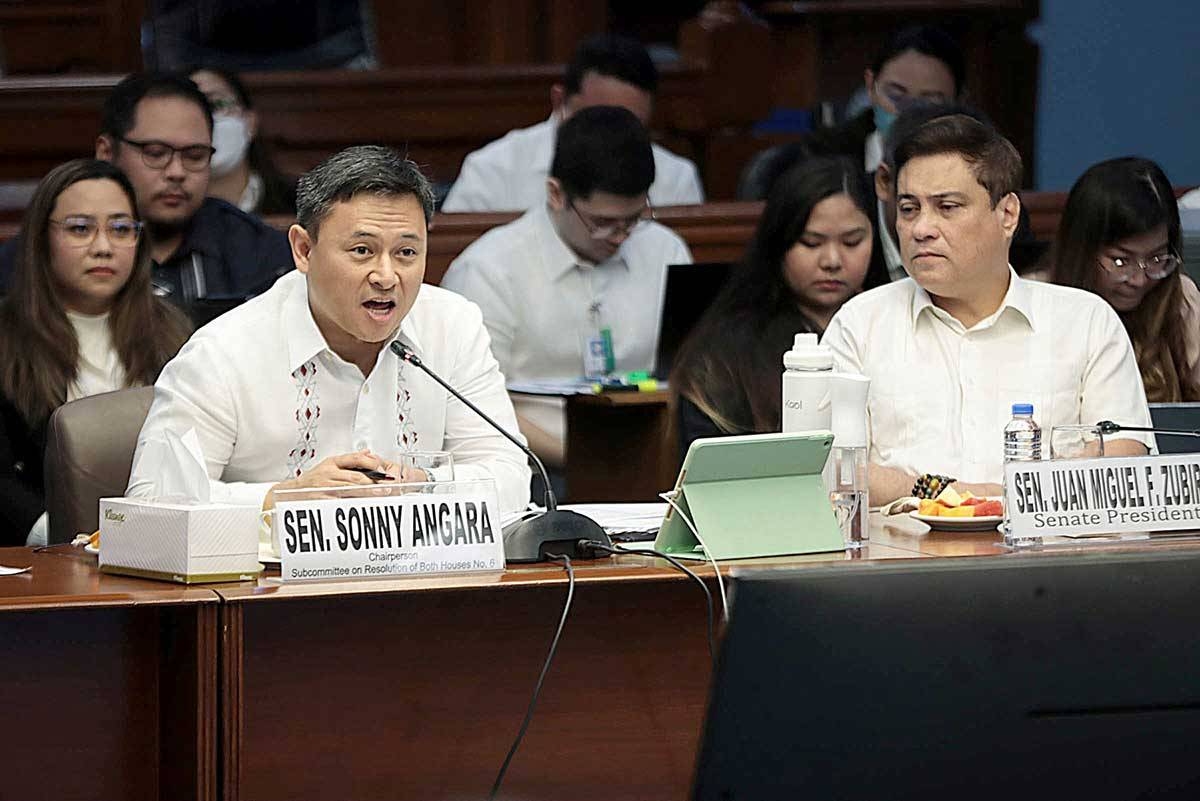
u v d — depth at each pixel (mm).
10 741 6754
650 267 15812
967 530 7996
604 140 14891
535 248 15422
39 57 21031
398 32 23250
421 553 6852
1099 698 4578
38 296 11617
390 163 8234
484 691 7188
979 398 9688
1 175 18688
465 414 9297
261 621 6883
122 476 9328
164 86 13977
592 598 7305
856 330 9844
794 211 11250
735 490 7336
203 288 14141
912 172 9500
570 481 14984
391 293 8203
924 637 4484
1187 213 13336
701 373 11344
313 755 6980
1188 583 4559
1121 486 7473
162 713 6883
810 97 22453
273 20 21156
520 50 23281
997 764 4598
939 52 16672
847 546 7484
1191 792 4691
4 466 11484
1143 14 23594
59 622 6785
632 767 7406
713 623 6816
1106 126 23672
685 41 21578
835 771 4559
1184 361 11633
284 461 8906
